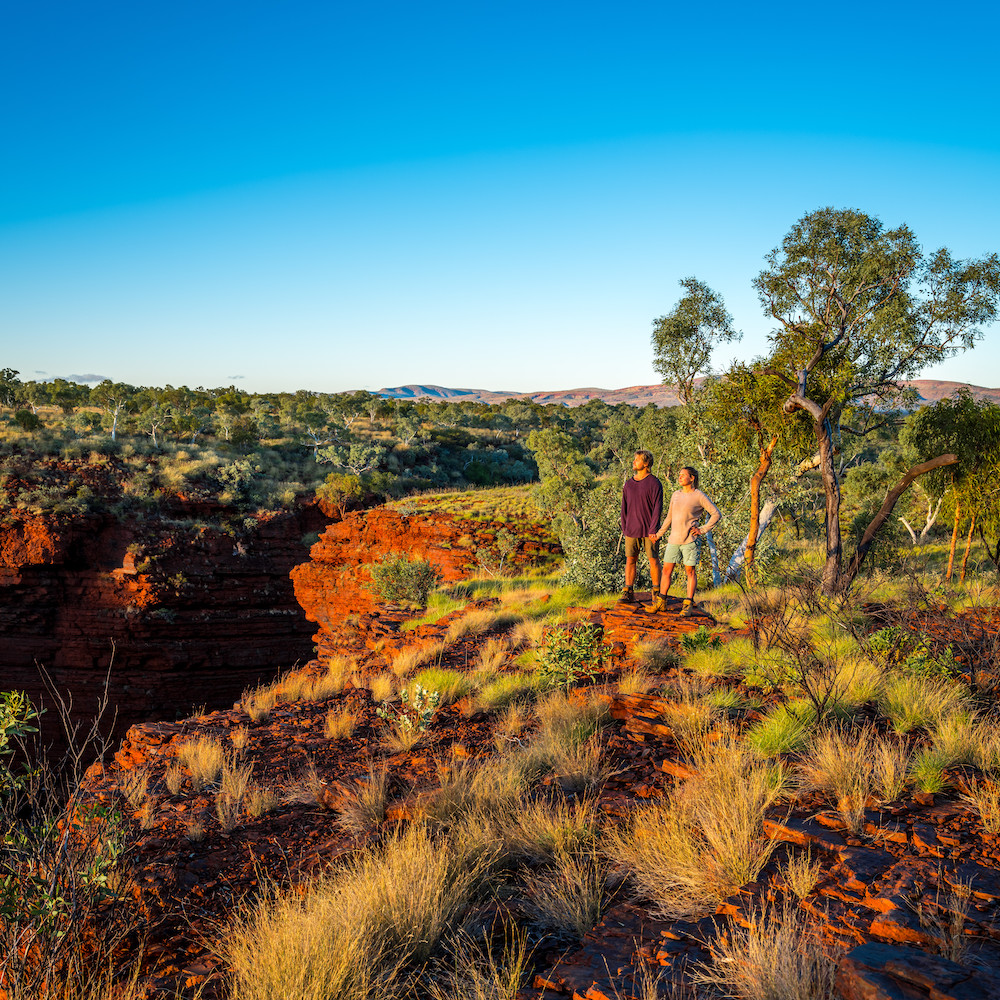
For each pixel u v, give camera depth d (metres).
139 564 34.97
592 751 5.33
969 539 18.92
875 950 2.34
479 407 127.88
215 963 3.28
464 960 2.86
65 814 3.43
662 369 25.28
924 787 3.87
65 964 3.23
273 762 6.63
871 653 6.66
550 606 12.60
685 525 9.00
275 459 56.97
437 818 4.56
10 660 32.91
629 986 2.51
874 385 18.09
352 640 14.03
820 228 17.06
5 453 39.22
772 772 4.23
